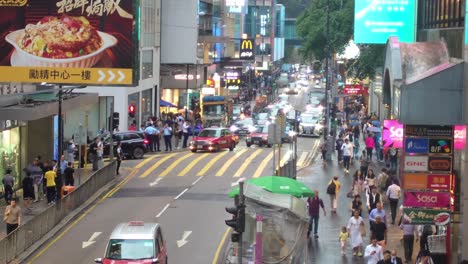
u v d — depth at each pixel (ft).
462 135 76.59
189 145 195.00
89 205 122.83
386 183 123.24
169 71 253.65
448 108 76.33
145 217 113.70
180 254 93.71
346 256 93.66
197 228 107.04
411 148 80.84
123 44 122.62
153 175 150.30
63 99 136.67
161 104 254.27
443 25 91.81
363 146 203.10
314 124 238.68
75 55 122.62
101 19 122.31
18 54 122.72
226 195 131.13
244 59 353.72
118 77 122.83
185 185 140.36
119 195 130.82
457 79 76.07
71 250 95.66
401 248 96.02
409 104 76.79
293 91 409.08
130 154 169.17
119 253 79.10
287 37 641.81
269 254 78.54
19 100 130.21
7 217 96.12
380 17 116.47
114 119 147.74
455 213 79.77
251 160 169.89
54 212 107.96
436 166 80.74
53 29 122.42
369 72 208.33
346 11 226.38
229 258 81.15
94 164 151.43
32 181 118.73
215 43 306.55
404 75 81.15
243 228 71.41
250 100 377.30
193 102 248.93
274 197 83.71
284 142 213.46
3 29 122.62
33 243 98.43
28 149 145.07
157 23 240.12
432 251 81.76
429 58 84.89
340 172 158.81
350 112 282.56
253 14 479.00
